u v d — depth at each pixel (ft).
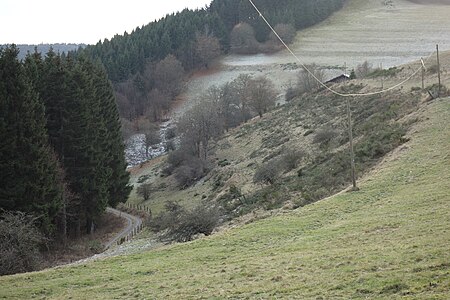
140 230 184.65
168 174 298.35
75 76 175.73
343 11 633.20
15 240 102.06
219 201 196.85
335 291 46.09
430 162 110.32
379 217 79.41
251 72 478.18
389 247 59.16
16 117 134.00
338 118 238.68
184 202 230.68
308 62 460.55
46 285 68.95
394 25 547.90
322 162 173.99
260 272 59.67
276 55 515.91
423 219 70.90
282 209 124.67
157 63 490.90
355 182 110.52
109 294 60.64
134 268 75.15
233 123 352.08
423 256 51.39
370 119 200.85
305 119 270.26
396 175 109.09
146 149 372.38
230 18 574.56
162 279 65.31
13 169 131.54
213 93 368.68
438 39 474.90
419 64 277.03
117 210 244.22
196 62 522.06
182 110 444.96
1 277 76.13
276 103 373.81
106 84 212.64
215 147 302.86
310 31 572.10
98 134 184.14
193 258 76.79
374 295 42.80
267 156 237.66
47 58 185.16
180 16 598.34
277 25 532.32
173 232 119.34
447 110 149.89
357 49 481.46
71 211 170.40
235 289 52.85
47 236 144.46
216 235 94.84
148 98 458.50
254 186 196.13
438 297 38.40
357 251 60.75
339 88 290.15
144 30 574.56
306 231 84.23
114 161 206.28
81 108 167.84
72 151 169.27
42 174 136.67
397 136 144.97
